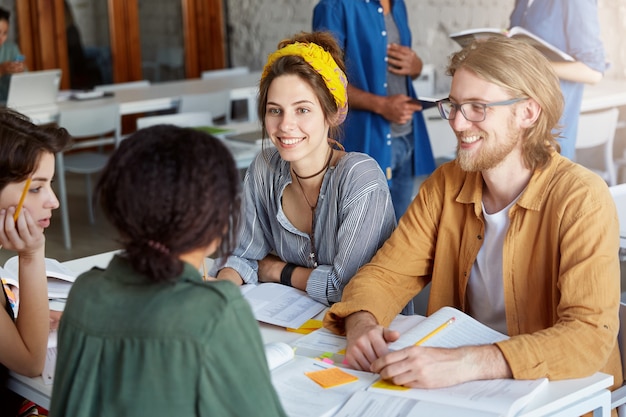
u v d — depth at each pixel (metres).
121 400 1.04
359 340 1.58
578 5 3.16
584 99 3.89
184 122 4.36
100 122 4.64
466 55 1.72
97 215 5.41
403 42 3.37
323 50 1.95
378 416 1.33
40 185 1.66
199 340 1.01
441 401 1.37
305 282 2.03
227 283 1.07
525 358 1.46
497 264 1.80
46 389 1.56
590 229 1.61
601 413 1.49
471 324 1.64
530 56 1.67
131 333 1.04
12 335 1.57
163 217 1.02
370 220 1.96
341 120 2.02
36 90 4.75
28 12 6.73
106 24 7.07
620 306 1.76
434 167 3.50
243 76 6.24
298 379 1.48
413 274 1.91
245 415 1.02
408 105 3.07
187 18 7.40
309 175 2.02
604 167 4.32
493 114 1.66
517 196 1.76
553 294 1.68
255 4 7.14
